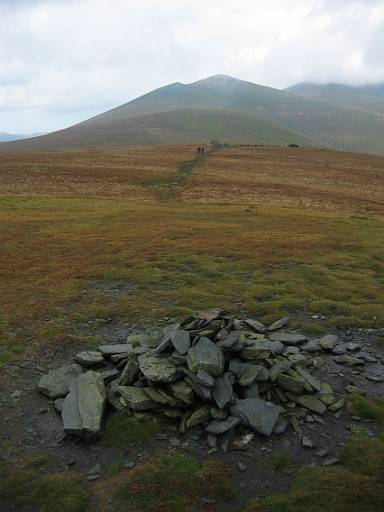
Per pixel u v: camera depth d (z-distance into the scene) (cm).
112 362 1159
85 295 1794
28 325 1466
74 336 1362
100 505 714
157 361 1000
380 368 1165
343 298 1716
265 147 13075
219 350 995
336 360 1193
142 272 2103
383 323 1450
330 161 10250
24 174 7381
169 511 696
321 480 742
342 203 5875
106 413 949
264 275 2050
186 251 2522
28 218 3950
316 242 2758
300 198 6059
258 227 3356
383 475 751
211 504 710
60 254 2541
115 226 3438
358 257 2400
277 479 761
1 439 891
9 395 1048
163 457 809
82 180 7031
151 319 1503
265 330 1359
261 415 891
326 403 976
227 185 6738
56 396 1021
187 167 8625
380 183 7875
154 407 931
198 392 911
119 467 802
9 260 2414
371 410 948
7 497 741
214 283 1931
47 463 821
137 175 7419
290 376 1010
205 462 795
